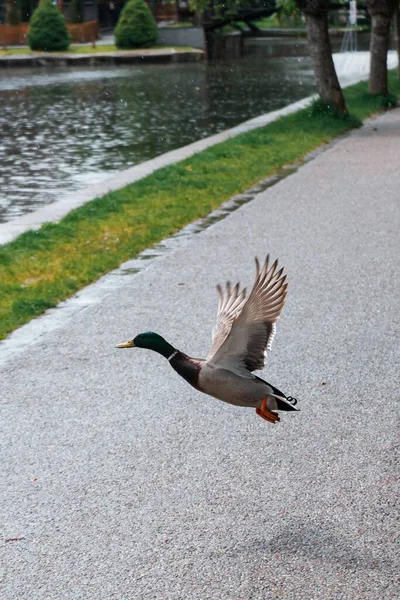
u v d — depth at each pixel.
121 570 5.98
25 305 11.35
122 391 8.90
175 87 49.00
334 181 19.48
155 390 8.92
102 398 8.75
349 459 7.38
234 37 79.25
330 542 6.20
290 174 20.59
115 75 57.50
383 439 7.71
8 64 64.69
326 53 28.50
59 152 28.20
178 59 67.31
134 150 28.33
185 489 7.00
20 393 8.90
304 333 10.29
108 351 9.98
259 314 5.23
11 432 8.07
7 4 74.06
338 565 5.93
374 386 8.81
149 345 5.47
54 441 7.88
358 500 6.74
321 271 12.70
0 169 25.33
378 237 14.54
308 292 11.77
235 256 13.65
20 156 27.67
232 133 27.33
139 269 13.16
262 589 5.71
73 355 9.88
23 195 21.48
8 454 7.67
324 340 10.04
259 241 14.52
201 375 5.38
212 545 6.23
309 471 7.21
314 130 26.81
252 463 7.38
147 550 6.20
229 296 5.53
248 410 8.41
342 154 23.05
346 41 76.81
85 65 65.44
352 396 8.60
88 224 15.78
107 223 15.84
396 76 44.66
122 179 20.47
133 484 7.11
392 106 33.84
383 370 9.19
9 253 13.84
